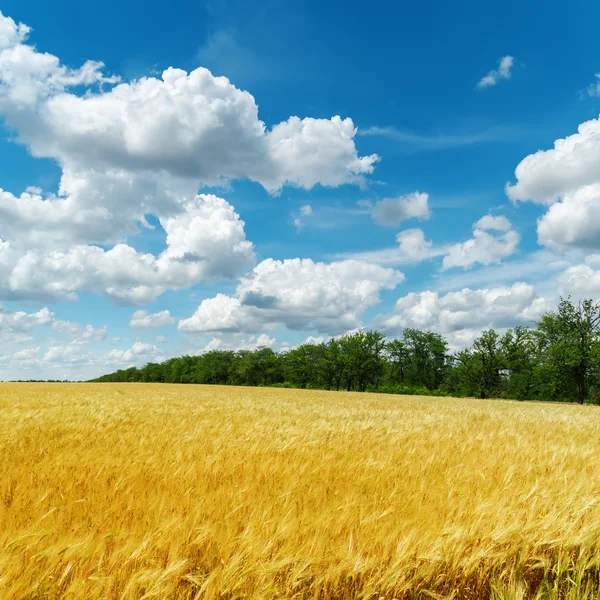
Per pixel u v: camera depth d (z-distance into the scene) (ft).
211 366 400.88
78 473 15.14
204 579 8.30
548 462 20.85
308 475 16.14
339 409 60.54
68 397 70.03
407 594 9.14
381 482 15.55
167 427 30.50
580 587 9.38
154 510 11.39
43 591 7.55
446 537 10.05
